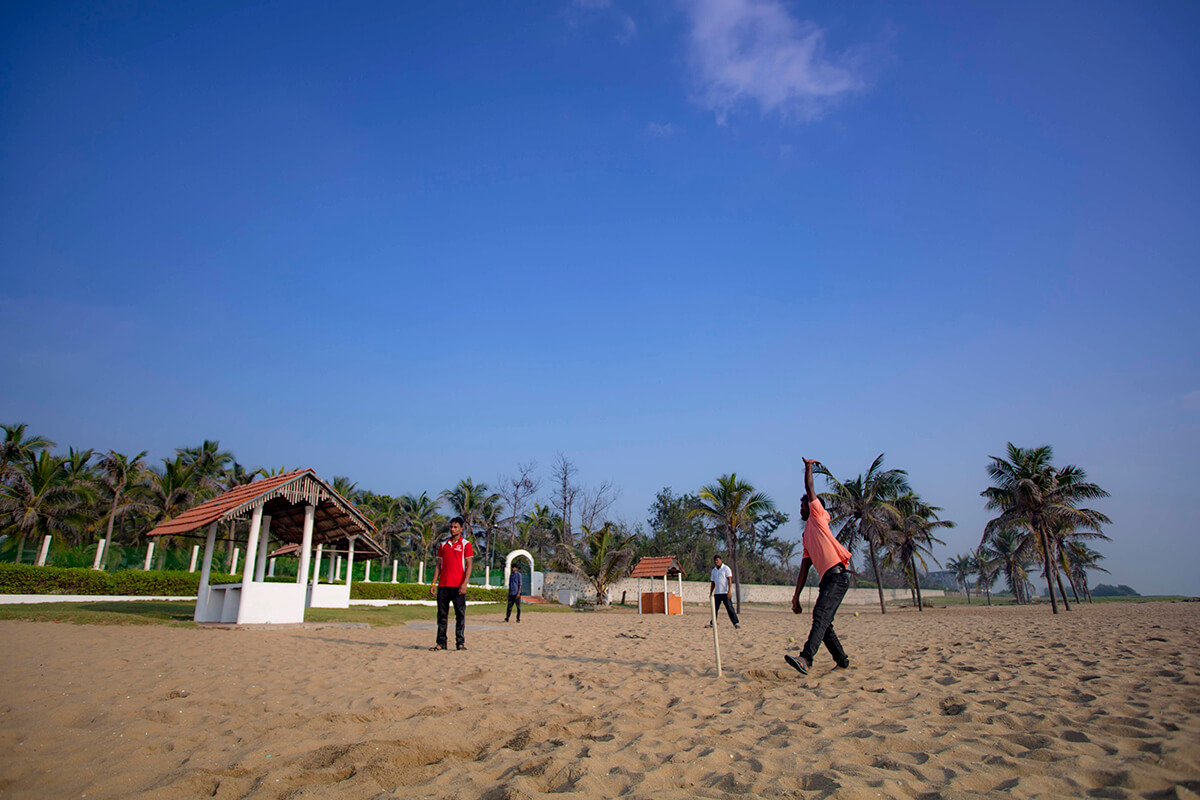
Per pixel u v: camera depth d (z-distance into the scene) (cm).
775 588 6250
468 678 698
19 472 3341
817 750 385
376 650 974
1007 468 3797
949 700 515
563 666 812
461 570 1018
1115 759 345
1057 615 2456
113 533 4144
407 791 323
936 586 12456
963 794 302
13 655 780
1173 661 718
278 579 3303
